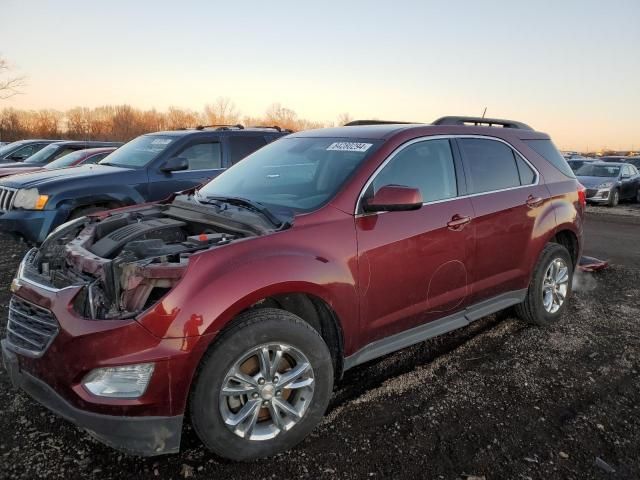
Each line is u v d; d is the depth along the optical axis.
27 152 15.38
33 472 2.59
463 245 3.67
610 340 4.39
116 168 7.10
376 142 3.54
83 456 2.73
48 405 2.50
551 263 4.55
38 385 2.56
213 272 2.52
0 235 8.44
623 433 3.02
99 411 2.38
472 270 3.79
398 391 3.48
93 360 2.36
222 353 2.51
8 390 3.38
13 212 6.24
